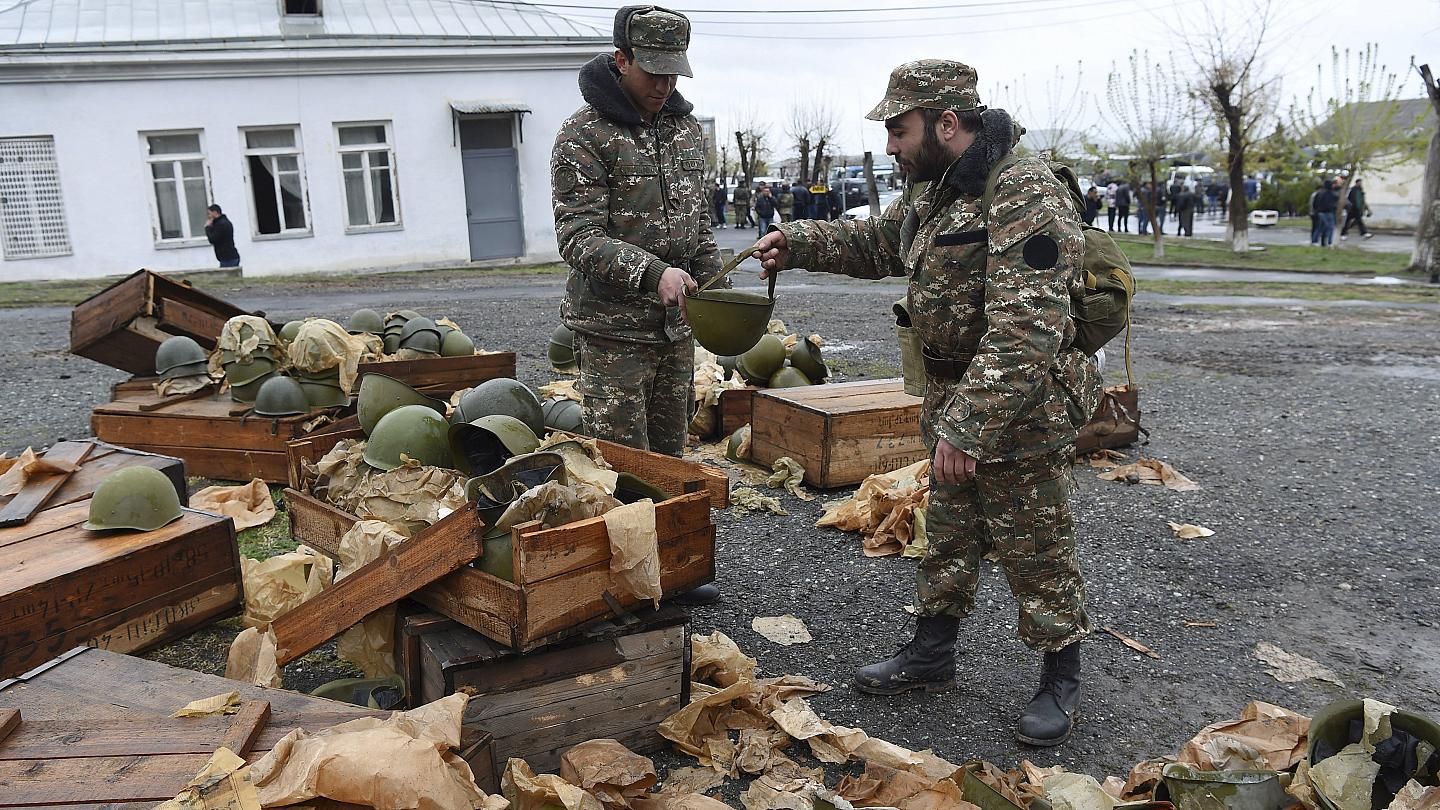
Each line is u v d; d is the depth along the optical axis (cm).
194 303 621
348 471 329
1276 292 1722
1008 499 302
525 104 2197
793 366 688
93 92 1898
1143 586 442
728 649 335
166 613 354
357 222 2141
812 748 298
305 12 2164
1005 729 323
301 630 300
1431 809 215
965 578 331
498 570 265
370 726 214
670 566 291
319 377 543
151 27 2036
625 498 311
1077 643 314
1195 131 2562
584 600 270
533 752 275
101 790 201
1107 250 293
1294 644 388
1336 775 233
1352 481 600
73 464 421
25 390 809
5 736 219
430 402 371
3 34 1912
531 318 1237
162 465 435
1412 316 1394
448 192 2184
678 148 379
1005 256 270
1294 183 3981
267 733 221
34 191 1909
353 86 2067
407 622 275
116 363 607
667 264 351
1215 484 591
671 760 296
